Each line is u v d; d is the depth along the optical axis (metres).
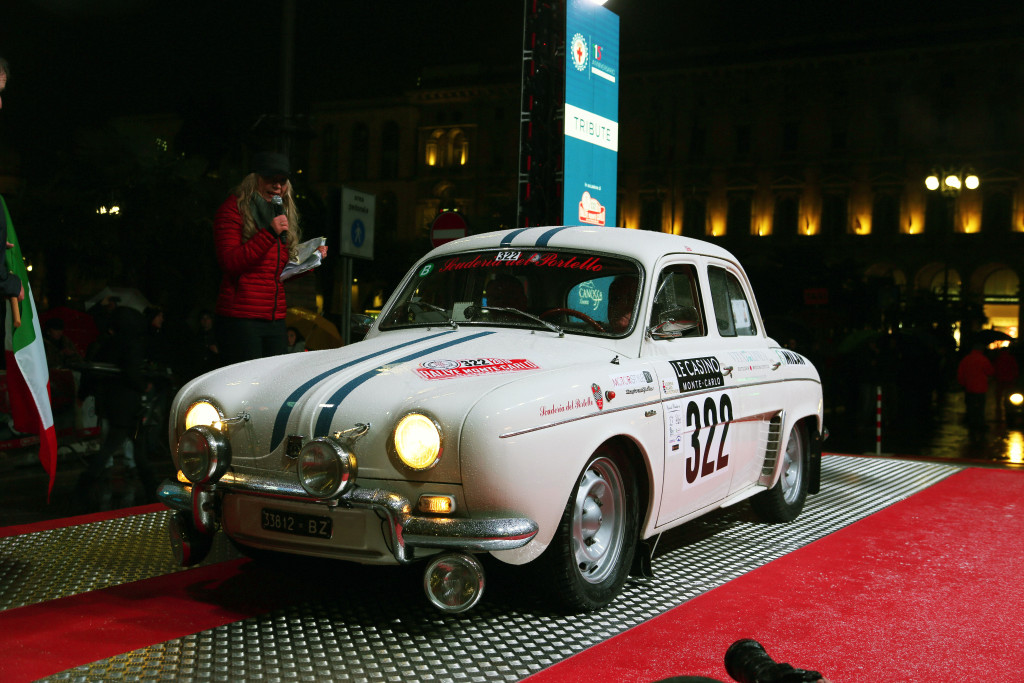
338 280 57.38
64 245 21.05
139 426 7.51
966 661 3.17
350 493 3.26
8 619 3.45
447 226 9.50
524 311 4.38
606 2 10.91
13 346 3.97
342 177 75.69
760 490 5.21
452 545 3.13
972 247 59.69
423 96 73.06
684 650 3.20
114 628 3.37
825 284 48.94
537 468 3.27
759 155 64.31
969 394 18.28
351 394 3.46
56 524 5.02
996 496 6.50
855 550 4.82
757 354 5.19
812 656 3.19
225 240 4.91
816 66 62.88
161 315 11.70
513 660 3.07
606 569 3.77
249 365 4.05
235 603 3.70
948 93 60.56
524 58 10.30
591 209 10.75
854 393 21.66
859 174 62.44
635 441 3.84
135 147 21.53
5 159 21.36
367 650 3.15
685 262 4.70
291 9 13.33
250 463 3.54
